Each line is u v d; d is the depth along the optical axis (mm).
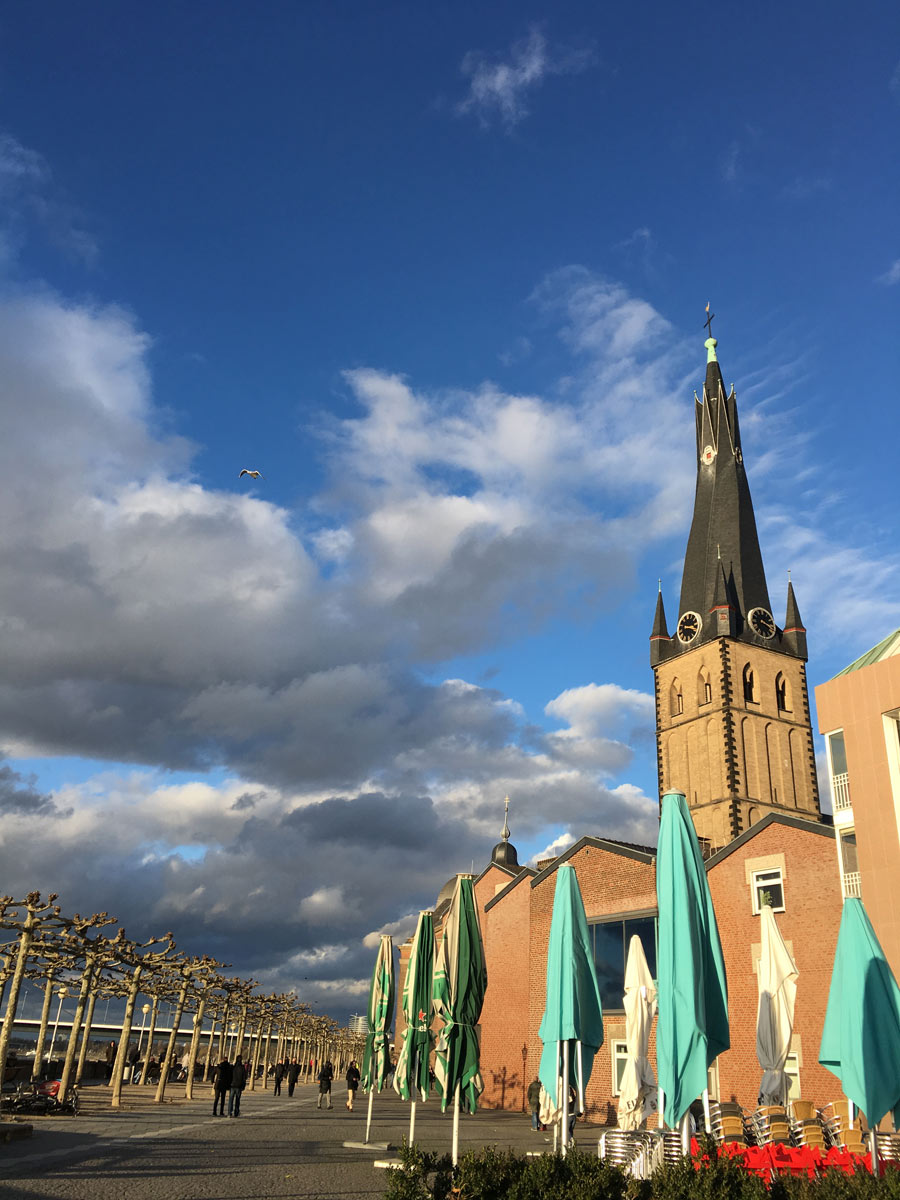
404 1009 25281
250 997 63094
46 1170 17688
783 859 37625
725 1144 15531
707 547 92875
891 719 31391
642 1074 25641
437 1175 14758
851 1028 16953
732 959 38562
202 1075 76062
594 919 47375
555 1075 17469
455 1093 19328
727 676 84250
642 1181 13922
